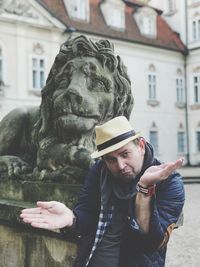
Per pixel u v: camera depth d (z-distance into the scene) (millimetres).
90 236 1816
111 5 26688
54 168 2535
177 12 31125
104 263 1724
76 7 25109
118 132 1698
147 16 28547
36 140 2770
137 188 1634
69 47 2602
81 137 2475
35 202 2633
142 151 1744
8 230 2758
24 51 22516
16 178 2887
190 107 30234
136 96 27766
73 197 2334
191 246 5691
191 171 22203
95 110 2457
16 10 22062
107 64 2586
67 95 2438
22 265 2648
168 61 29422
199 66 29719
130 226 1657
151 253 1668
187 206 9562
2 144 3156
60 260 2367
